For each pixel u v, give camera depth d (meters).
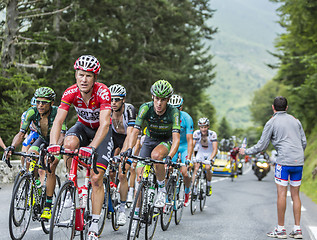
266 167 17.66
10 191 8.71
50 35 19.14
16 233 4.38
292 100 24.59
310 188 13.77
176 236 5.27
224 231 5.68
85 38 22.75
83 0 23.30
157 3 29.44
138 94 29.25
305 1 19.64
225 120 120.31
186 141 6.98
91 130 4.40
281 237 5.30
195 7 35.88
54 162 4.39
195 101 32.94
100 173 4.09
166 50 30.92
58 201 3.63
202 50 38.62
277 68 35.53
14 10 17.95
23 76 15.65
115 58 24.64
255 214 7.33
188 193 6.82
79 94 4.07
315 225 6.18
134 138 4.89
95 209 4.06
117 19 25.94
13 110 13.72
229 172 19.62
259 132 68.31
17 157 13.59
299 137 5.55
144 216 4.62
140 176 4.74
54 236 3.60
